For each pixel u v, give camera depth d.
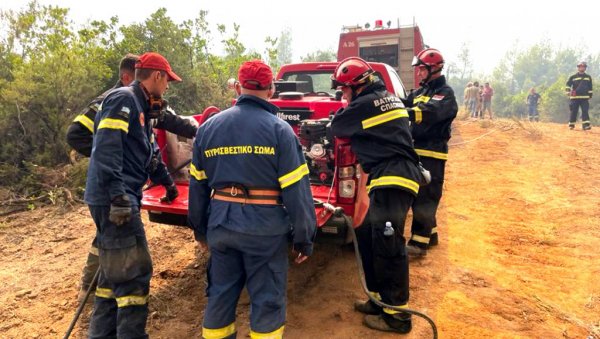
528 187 7.05
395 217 3.11
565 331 3.26
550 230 5.25
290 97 4.52
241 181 2.43
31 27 8.13
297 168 2.45
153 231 5.16
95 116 2.86
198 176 2.60
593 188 6.80
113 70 9.14
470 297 3.72
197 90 10.29
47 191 6.24
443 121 4.23
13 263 4.34
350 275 4.09
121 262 2.67
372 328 3.25
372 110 3.11
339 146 3.35
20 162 6.77
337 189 3.39
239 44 12.25
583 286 3.93
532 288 3.89
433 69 4.26
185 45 10.71
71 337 3.18
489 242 4.92
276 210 2.49
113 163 2.55
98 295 2.85
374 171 3.17
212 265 2.59
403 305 3.18
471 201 6.44
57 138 6.95
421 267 4.28
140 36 9.94
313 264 4.32
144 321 2.79
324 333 3.21
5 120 6.65
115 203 2.54
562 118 31.83
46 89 6.78
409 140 3.20
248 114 2.49
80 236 5.02
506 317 3.43
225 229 2.45
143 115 2.81
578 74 12.83
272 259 2.50
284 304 2.57
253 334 2.48
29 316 3.42
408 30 11.95
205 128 2.56
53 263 4.34
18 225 5.32
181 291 3.82
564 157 8.98
